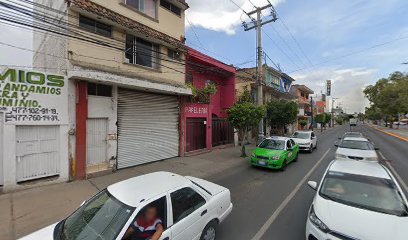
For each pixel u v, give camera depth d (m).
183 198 3.74
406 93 36.69
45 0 9.95
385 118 61.00
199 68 15.47
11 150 6.74
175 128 12.90
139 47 10.62
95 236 2.88
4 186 6.63
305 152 15.74
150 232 3.07
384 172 4.75
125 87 9.85
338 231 3.40
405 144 19.84
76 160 8.18
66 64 8.00
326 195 4.31
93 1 8.67
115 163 9.55
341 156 9.58
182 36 13.04
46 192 6.87
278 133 26.23
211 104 16.14
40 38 11.69
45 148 7.48
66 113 7.90
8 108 6.66
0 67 6.50
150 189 3.57
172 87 11.12
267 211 5.69
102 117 9.05
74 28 8.05
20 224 4.95
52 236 3.02
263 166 10.03
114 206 3.22
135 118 10.52
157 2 11.44
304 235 4.51
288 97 32.44
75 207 5.88
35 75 7.15
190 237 3.61
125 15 9.83
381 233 3.27
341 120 90.88
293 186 7.81
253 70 23.14
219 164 11.33
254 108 13.04
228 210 4.76
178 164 11.12
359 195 4.17
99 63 8.85
